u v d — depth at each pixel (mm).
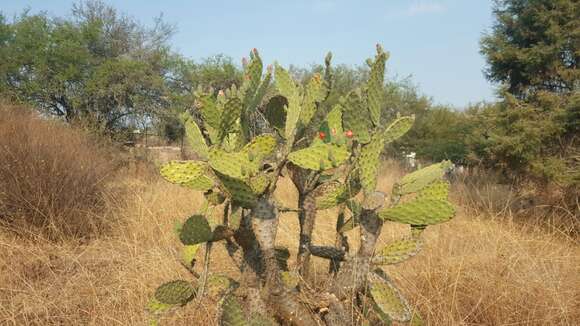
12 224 4055
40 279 3100
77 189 4426
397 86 15539
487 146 6605
